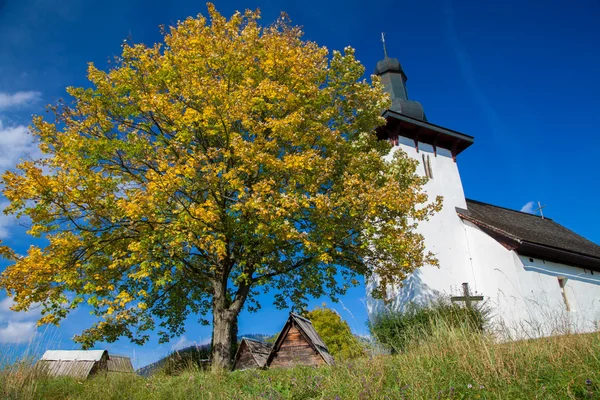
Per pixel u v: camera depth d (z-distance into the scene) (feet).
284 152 49.03
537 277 77.05
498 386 19.45
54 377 34.68
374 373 22.79
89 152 44.29
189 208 40.45
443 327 27.78
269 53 47.11
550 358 21.77
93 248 42.50
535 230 96.27
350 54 56.03
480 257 81.00
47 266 37.76
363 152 53.52
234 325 59.77
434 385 19.99
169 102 44.75
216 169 42.65
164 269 46.83
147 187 39.50
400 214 48.37
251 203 39.86
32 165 38.34
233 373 32.30
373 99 57.36
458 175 91.91
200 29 49.06
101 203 41.78
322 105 54.19
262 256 48.65
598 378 18.66
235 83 46.60
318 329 78.54
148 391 29.55
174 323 57.41
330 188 49.08
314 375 27.04
